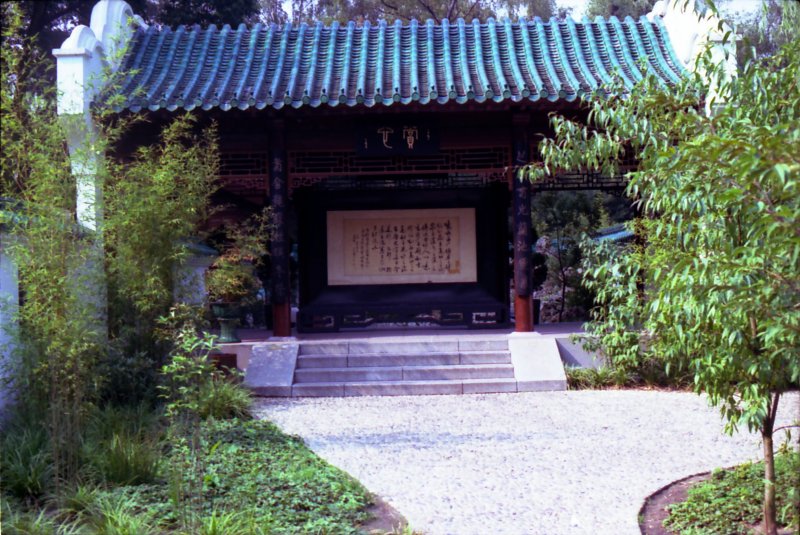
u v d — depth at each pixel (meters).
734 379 4.35
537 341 9.64
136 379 7.40
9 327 6.37
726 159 3.40
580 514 4.88
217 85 9.93
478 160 10.16
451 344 9.85
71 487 4.94
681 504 4.95
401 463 6.11
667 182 4.23
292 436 6.84
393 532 4.59
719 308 3.78
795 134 3.08
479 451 6.42
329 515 4.82
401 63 10.38
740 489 4.99
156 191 7.60
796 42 4.17
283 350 9.56
